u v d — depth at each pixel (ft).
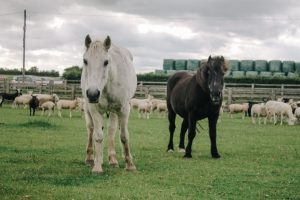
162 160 38.81
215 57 39.32
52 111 112.27
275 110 89.66
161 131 68.54
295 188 28.02
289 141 57.88
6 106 131.23
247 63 191.21
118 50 33.24
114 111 33.24
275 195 25.98
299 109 90.12
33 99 96.37
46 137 54.49
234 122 92.58
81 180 29.07
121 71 32.19
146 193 25.62
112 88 31.50
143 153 43.42
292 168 35.73
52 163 35.60
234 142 55.42
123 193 25.41
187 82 43.55
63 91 141.59
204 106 40.22
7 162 35.53
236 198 25.02
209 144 52.80
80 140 52.60
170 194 25.46
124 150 33.42
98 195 24.68
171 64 192.13
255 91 130.52
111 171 32.60
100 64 29.43
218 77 38.60
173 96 45.32
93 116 31.89
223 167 35.47
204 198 24.80
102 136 31.83
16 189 25.76
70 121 82.94
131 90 34.24
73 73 170.60
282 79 156.87
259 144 53.67
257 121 97.30
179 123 85.97
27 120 81.20
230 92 129.59
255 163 38.04
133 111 121.19
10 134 56.59
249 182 29.58
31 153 40.88
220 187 27.81
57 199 23.70
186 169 34.14
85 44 30.40
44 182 28.04
